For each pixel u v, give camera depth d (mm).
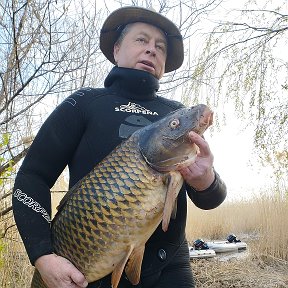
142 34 765
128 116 696
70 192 627
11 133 1436
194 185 641
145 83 727
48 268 576
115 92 725
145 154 606
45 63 1533
